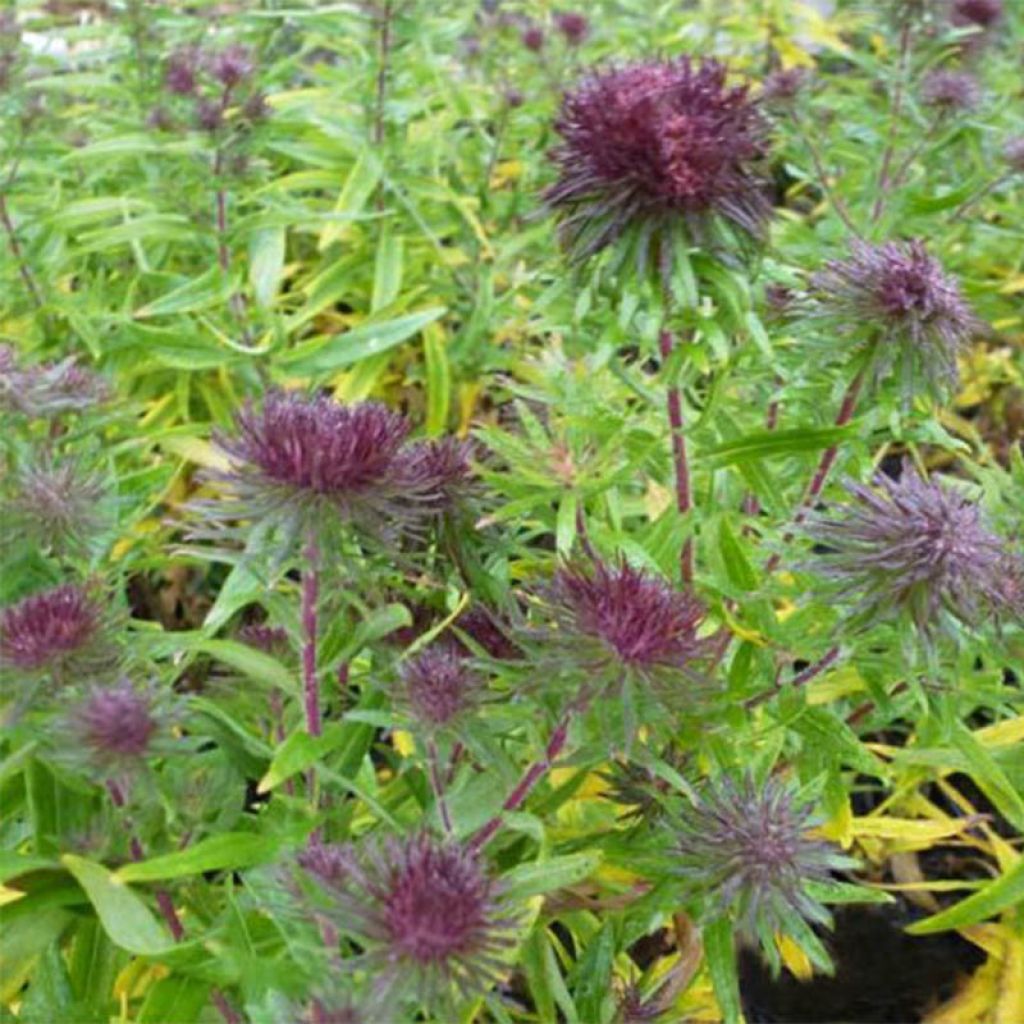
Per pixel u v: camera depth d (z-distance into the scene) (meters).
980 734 0.31
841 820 0.27
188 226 0.44
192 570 0.43
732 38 0.65
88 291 0.45
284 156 0.57
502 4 0.59
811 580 0.25
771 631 0.25
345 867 0.19
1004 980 0.31
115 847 0.23
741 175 0.23
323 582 0.22
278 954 0.23
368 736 0.25
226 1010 0.23
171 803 0.22
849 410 0.26
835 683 0.28
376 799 0.25
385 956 0.18
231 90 0.43
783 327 0.26
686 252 0.23
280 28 0.52
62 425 0.29
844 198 0.51
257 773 0.25
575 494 0.25
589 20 0.56
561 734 0.21
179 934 0.23
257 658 0.24
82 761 0.19
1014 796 0.26
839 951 0.35
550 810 0.25
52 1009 0.24
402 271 0.47
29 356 0.42
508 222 0.52
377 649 0.24
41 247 0.44
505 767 0.22
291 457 0.20
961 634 0.23
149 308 0.43
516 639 0.21
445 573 0.26
